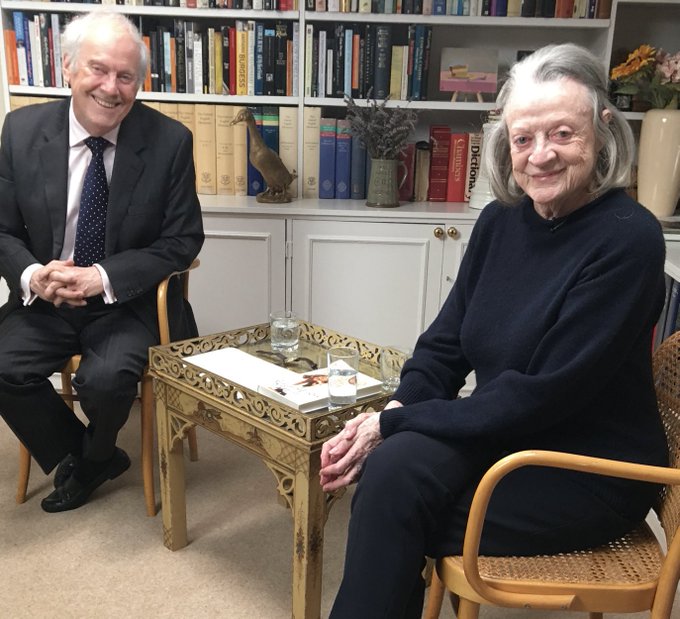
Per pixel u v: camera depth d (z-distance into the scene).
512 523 1.21
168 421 1.86
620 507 1.24
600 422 1.26
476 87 2.78
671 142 2.45
